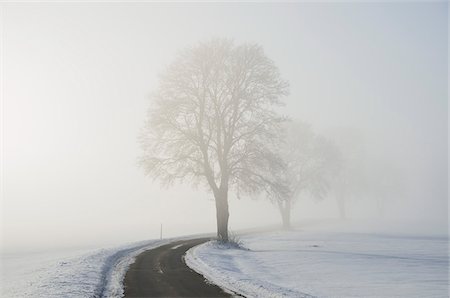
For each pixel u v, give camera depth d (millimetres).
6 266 24703
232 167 32938
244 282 15133
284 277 16688
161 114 32031
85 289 13922
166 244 31219
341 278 16453
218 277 16469
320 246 31031
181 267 19047
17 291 14148
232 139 33094
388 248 29672
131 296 13320
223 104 33375
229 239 32062
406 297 12758
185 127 33438
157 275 17031
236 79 32625
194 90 32844
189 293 13648
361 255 24094
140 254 24344
